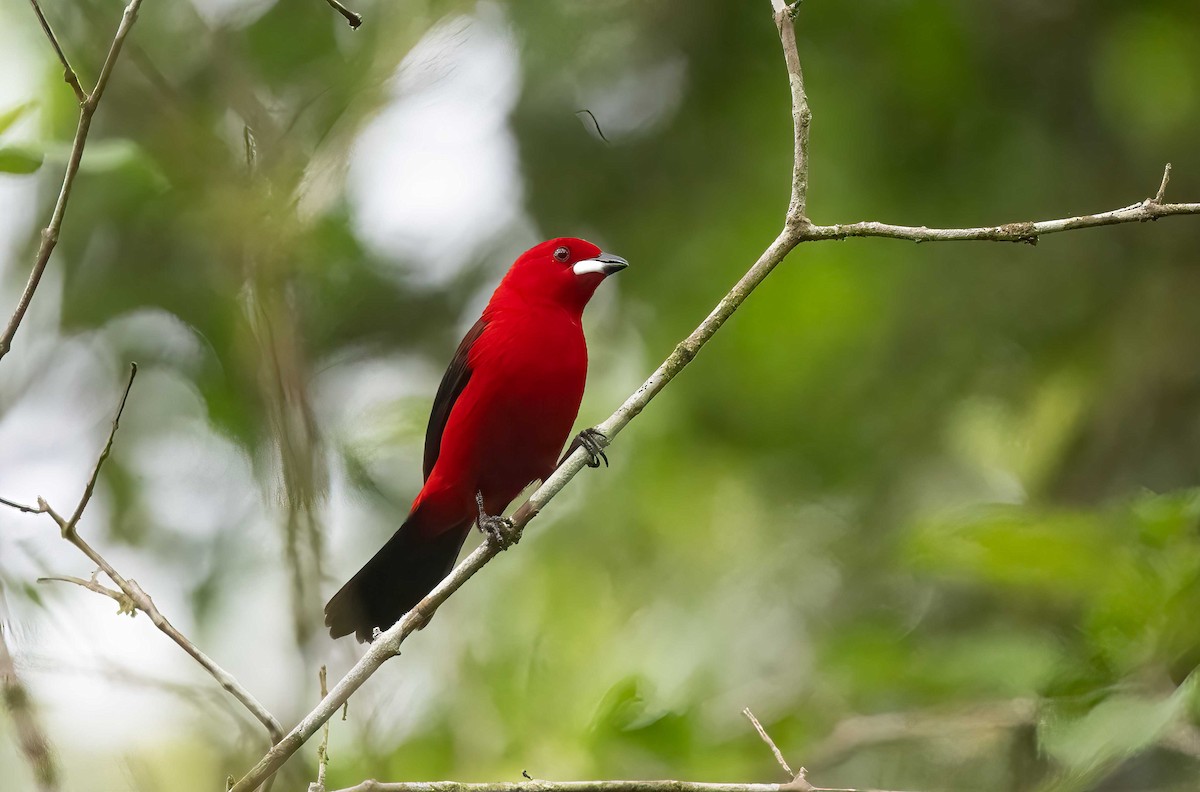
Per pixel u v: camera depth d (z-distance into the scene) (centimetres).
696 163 1378
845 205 1288
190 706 905
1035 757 954
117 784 895
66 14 1080
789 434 1327
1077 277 1318
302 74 1031
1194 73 1246
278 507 905
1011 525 738
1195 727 682
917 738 965
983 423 1301
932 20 1301
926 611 1188
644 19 1362
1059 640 830
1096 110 1332
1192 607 688
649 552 1332
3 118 749
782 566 1304
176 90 1023
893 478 1312
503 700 983
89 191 1126
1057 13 1343
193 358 1198
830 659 930
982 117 1329
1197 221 1300
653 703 934
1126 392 1245
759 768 917
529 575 1314
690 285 1328
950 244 1323
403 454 1287
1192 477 1189
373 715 871
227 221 941
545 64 1359
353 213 1129
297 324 940
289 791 845
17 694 627
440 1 1014
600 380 1361
